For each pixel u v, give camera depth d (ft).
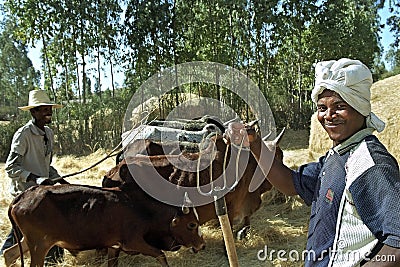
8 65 100.99
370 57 58.49
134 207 14.39
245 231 18.88
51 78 51.72
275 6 48.24
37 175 15.40
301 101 57.93
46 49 51.16
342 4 51.98
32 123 15.96
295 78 59.72
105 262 16.37
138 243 14.34
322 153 33.04
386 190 5.39
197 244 14.69
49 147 16.43
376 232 5.43
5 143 52.16
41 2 48.29
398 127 25.63
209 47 48.78
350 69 6.07
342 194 6.05
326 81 6.19
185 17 48.03
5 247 16.40
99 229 13.89
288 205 22.65
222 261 16.98
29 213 13.30
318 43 51.26
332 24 51.13
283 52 53.36
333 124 6.26
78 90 52.08
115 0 48.67
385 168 5.53
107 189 14.51
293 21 49.96
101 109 51.16
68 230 13.69
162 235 14.87
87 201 13.89
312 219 6.73
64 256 16.78
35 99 15.84
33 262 13.64
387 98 29.14
